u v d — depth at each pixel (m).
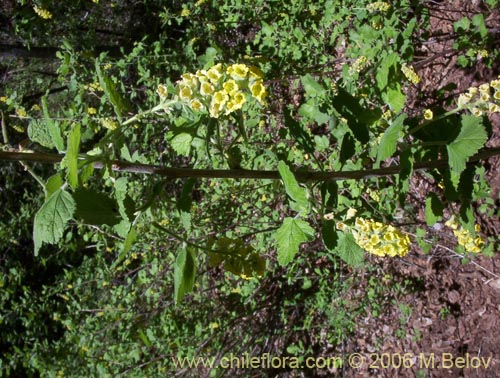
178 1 7.39
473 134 2.09
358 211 2.32
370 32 4.08
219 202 5.30
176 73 6.07
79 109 5.07
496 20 4.53
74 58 5.28
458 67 4.82
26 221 7.46
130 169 1.88
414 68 4.42
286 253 2.11
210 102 1.92
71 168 1.62
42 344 7.14
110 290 6.46
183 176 1.97
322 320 5.91
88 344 6.20
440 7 5.11
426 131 2.38
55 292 6.66
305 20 5.07
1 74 8.72
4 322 6.97
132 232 1.87
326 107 3.55
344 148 2.42
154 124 5.48
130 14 7.90
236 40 6.43
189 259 1.92
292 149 4.47
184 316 6.17
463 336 5.02
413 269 5.34
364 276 5.54
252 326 6.14
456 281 5.08
